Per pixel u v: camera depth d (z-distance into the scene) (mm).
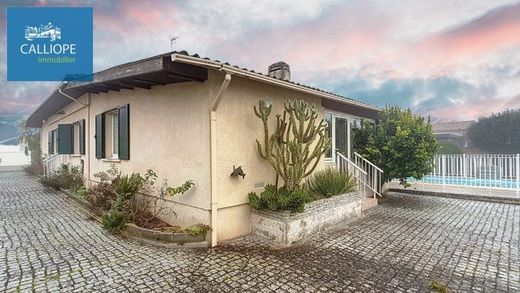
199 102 5145
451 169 11266
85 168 9500
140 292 3395
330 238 5473
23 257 4398
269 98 6164
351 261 4359
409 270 4059
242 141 5555
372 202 8336
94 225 6102
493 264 4293
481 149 24969
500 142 23609
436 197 9898
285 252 4723
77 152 10930
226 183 5238
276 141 5910
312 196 6266
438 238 5477
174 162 5641
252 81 5766
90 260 4301
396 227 6219
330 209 6254
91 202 7250
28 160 23406
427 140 8922
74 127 11031
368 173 9477
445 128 28641
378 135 9195
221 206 5129
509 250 4863
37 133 19281
